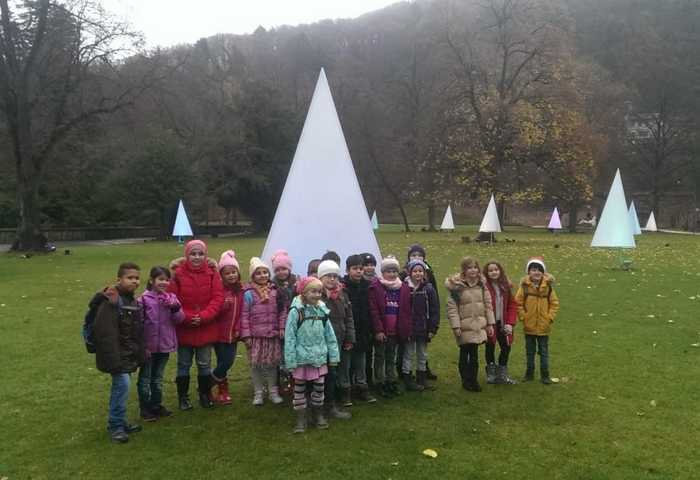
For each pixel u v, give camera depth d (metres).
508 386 5.99
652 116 55.34
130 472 4.07
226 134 43.56
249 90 45.56
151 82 27.23
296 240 6.73
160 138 39.84
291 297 5.49
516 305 6.11
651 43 58.12
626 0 65.19
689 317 9.38
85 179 43.22
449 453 4.31
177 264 5.47
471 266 5.91
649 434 4.64
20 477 4.01
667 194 63.12
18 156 24.77
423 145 38.88
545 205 63.03
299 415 4.81
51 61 25.31
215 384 5.71
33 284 13.98
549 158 29.95
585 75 40.66
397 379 6.25
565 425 4.86
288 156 45.22
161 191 38.03
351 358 5.68
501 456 4.25
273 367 5.47
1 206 38.19
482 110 30.75
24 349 7.60
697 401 5.41
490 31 32.97
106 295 4.63
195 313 5.33
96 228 42.22
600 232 16.80
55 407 5.44
